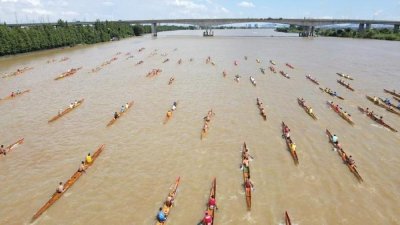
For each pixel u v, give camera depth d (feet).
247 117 187.42
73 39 601.62
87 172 130.11
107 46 610.65
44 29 536.01
